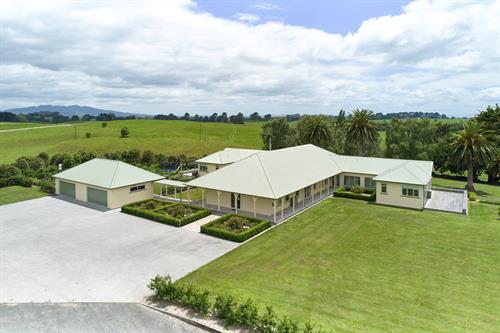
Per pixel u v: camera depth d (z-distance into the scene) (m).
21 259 18.77
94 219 26.70
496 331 11.76
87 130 105.69
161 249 20.36
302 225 25.42
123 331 12.08
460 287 15.34
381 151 61.22
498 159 47.72
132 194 32.03
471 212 29.62
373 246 20.83
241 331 11.77
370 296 14.43
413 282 15.85
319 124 58.34
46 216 27.50
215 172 30.67
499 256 19.20
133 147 76.94
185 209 28.02
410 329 11.86
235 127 121.94
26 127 113.88
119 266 17.89
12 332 11.99
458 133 44.19
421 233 23.44
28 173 44.31
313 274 16.73
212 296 14.44
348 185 40.53
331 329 11.74
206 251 20.05
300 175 31.92
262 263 18.19
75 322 12.67
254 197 26.28
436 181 55.66
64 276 16.69
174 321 12.70
